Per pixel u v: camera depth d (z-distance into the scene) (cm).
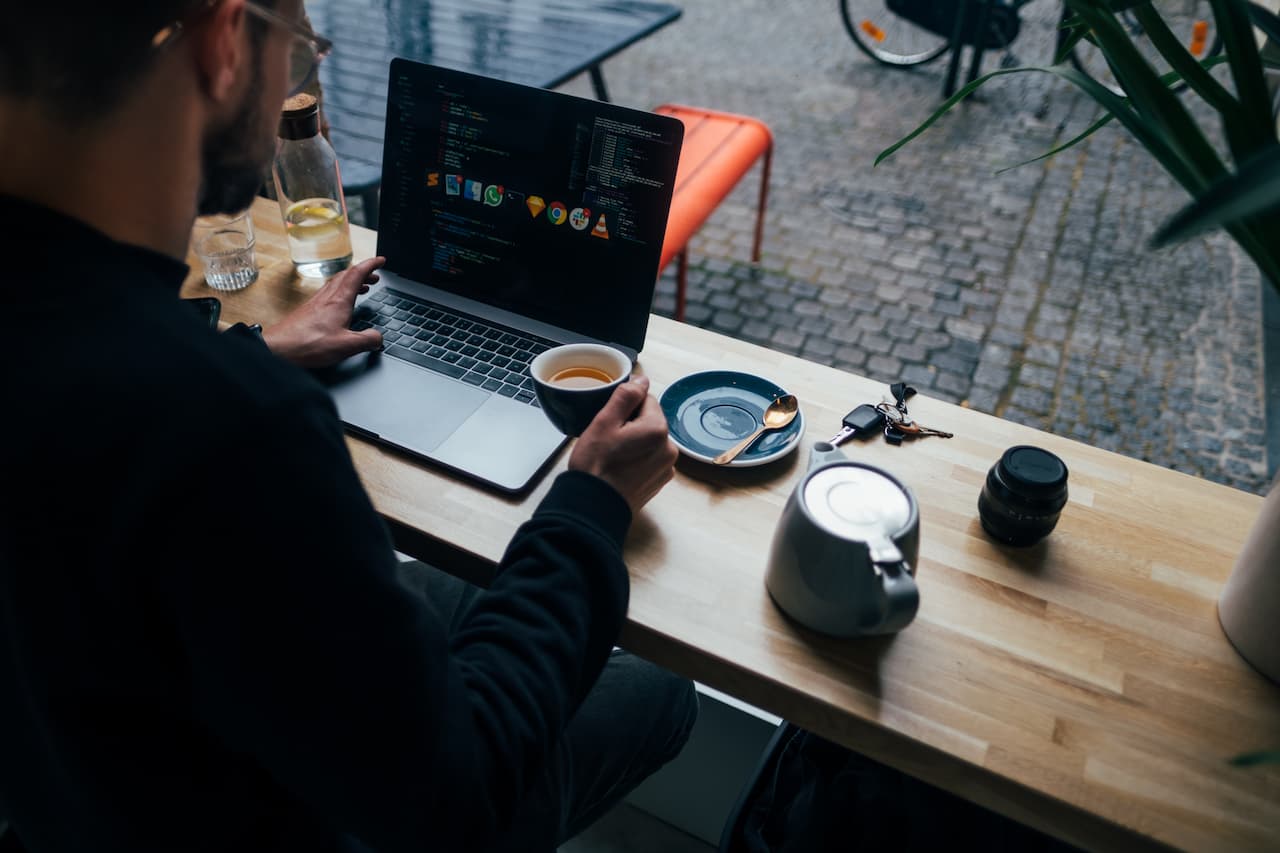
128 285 47
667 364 110
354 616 48
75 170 47
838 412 104
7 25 42
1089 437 231
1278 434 231
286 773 52
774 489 94
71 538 44
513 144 109
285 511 45
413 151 115
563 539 71
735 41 482
